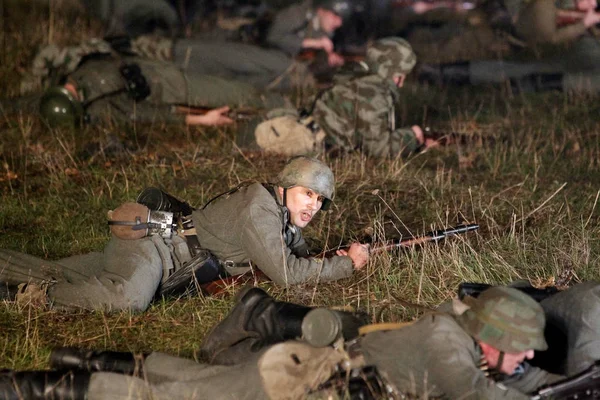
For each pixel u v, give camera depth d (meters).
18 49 37.41
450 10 44.72
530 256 20.77
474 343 13.45
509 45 41.50
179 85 32.41
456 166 28.16
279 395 13.64
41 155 28.41
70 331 17.39
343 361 13.88
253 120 28.70
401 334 13.60
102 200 25.00
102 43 31.95
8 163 28.06
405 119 33.53
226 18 45.22
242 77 37.47
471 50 42.38
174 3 45.31
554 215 23.36
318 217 23.31
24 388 13.97
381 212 23.92
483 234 22.47
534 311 13.26
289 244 18.89
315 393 13.59
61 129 30.27
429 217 23.62
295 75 38.06
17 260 18.91
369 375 13.69
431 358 13.26
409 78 38.66
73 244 22.14
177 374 14.27
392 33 44.44
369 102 27.23
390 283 19.33
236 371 13.95
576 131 31.73
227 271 18.67
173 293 18.50
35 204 24.70
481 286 14.72
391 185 25.72
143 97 31.69
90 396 13.97
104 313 17.86
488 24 43.06
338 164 26.77
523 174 27.20
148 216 18.16
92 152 28.53
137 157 28.55
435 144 29.00
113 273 18.08
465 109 35.16
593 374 13.47
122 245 18.14
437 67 38.31
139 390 13.95
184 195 25.17
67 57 31.98
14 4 41.53
